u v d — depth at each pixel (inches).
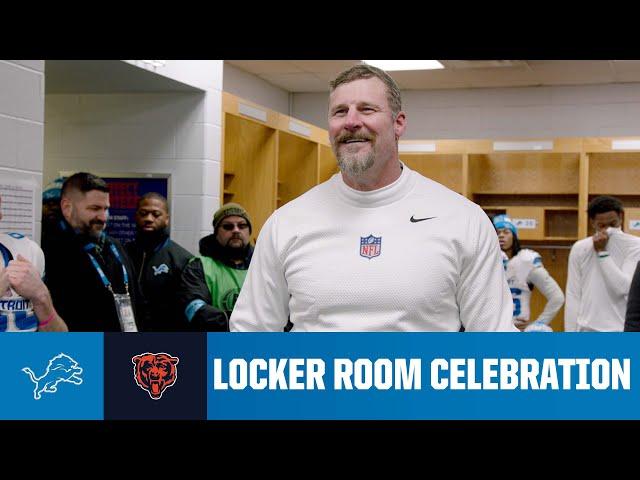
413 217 74.1
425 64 304.3
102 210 121.1
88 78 167.5
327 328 74.6
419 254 72.6
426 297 72.2
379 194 74.8
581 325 192.5
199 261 150.0
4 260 99.3
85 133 186.5
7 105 107.0
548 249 324.5
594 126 339.0
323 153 277.7
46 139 188.5
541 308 320.2
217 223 153.3
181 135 182.7
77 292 118.6
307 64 311.3
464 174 315.3
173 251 163.8
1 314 94.7
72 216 120.1
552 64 299.6
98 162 186.1
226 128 234.2
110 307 120.3
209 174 183.8
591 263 190.1
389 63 305.4
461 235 73.2
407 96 361.4
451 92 355.6
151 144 184.1
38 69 112.9
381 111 72.6
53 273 119.0
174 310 148.0
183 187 182.7
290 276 76.2
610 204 185.2
